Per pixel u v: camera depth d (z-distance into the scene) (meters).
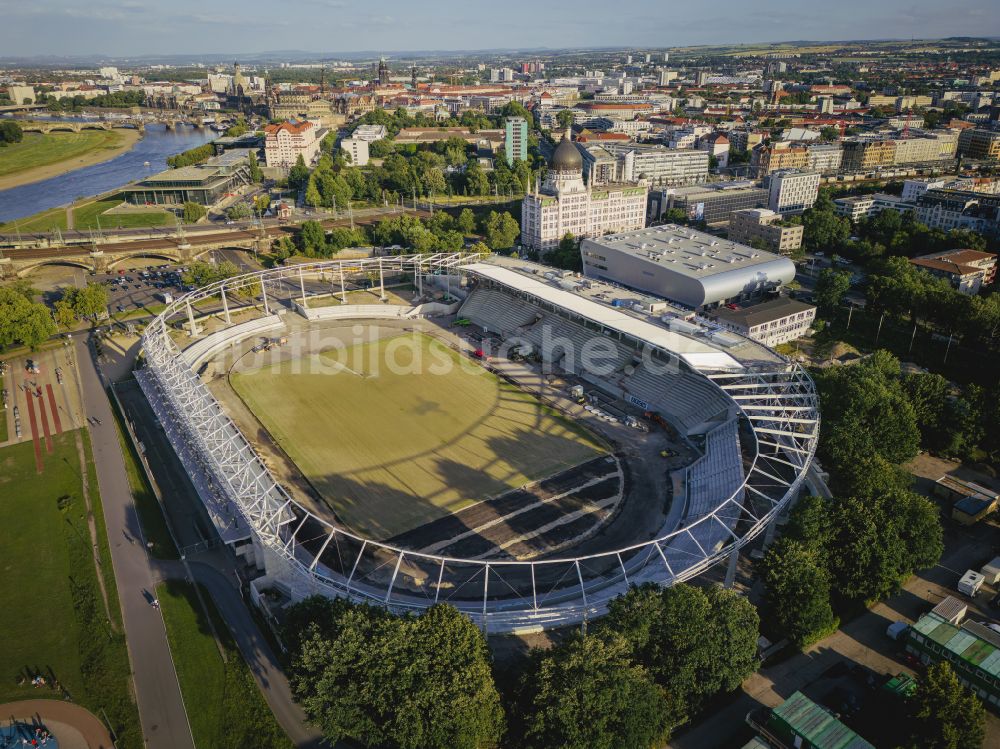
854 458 127.94
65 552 120.38
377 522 126.19
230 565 117.19
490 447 150.75
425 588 109.12
